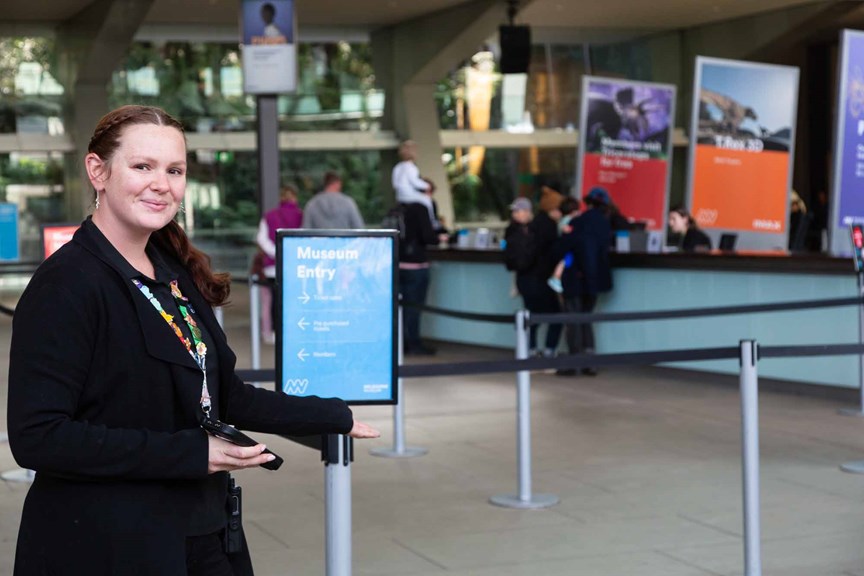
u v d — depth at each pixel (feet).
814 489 20.79
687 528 18.26
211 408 7.63
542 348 40.70
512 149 97.19
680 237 43.88
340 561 10.67
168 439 7.12
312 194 93.76
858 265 28.86
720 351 15.10
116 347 7.16
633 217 48.67
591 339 36.52
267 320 45.37
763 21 87.15
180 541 7.31
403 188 44.65
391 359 13.56
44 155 87.71
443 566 16.42
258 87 45.16
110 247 7.34
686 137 96.32
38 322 6.97
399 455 24.30
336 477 10.65
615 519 18.88
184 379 7.36
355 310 13.55
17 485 21.71
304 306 13.48
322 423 8.30
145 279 7.41
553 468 22.93
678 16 88.17
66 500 7.09
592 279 35.83
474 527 18.52
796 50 93.81
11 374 7.00
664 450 24.57
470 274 45.11
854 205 40.32
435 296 47.32
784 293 32.32
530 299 37.29
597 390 33.60
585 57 98.22
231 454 7.23
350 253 13.53
